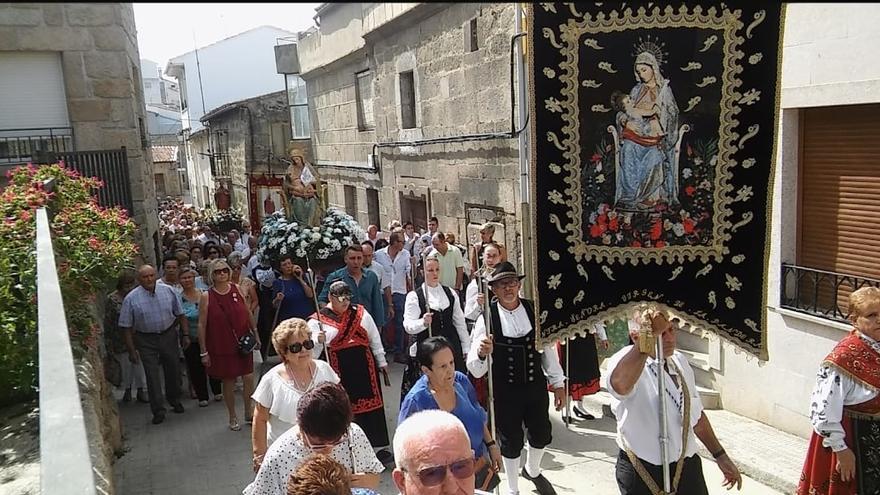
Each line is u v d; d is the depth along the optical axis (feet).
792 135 18.06
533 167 11.10
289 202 32.14
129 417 24.34
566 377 19.60
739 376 20.12
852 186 16.93
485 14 29.68
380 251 30.83
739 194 10.96
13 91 34.35
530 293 26.81
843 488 12.06
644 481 11.27
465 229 34.04
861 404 11.80
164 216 79.71
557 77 10.85
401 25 38.70
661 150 10.98
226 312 22.22
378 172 46.19
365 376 18.08
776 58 10.49
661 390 10.89
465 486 8.13
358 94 49.16
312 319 18.03
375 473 11.13
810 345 17.84
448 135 34.86
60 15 34.50
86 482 4.19
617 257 11.28
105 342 23.43
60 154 31.19
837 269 17.47
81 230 18.94
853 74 15.98
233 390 22.62
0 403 14.75
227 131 83.71
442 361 12.28
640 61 10.77
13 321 14.52
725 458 11.91
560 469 18.22
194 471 19.29
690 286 11.24
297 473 8.06
